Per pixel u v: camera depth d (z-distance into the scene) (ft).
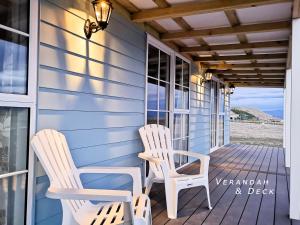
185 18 11.87
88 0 8.76
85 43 8.69
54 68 7.45
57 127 7.63
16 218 6.57
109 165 10.12
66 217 5.93
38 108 6.95
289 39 13.60
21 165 6.66
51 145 6.73
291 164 9.97
